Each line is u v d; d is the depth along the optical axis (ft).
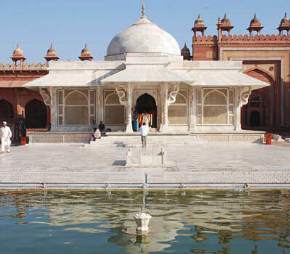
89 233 17.20
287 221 18.85
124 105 61.36
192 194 24.82
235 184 26.43
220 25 84.38
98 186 26.30
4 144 47.65
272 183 26.63
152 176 28.73
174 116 64.95
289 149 49.96
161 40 72.43
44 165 34.65
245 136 60.64
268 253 14.93
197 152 45.68
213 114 65.16
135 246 15.65
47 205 22.16
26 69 81.66
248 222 18.71
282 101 82.84
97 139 56.29
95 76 65.92
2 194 25.22
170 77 59.06
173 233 17.20
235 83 61.87
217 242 16.08
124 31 75.82
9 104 87.10
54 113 65.72
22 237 16.69
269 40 82.38
